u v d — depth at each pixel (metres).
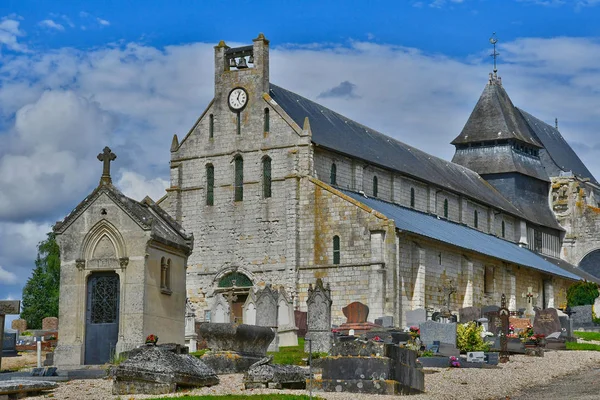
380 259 78.94
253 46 86.56
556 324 68.94
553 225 128.38
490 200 113.69
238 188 85.88
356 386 38.44
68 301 49.44
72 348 48.84
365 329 62.41
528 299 106.50
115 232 49.22
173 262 51.31
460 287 91.12
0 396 37.41
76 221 49.88
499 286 99.62
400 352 39.47
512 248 111.31
